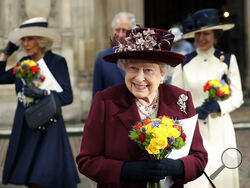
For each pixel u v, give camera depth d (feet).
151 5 116.67
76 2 81.25
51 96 32.27
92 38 81.82
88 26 81.61
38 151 32.40
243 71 103.14
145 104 19.08
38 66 33.63
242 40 103.35
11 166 32.53
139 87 18.31
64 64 34.50
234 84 31.09
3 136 69.10
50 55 34.45
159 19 116.98
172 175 17.79
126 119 18.42
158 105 19.04
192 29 31.17
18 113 33.47
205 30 30.68
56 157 32.40
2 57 36.42
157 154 17.47
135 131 17.42
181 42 58.08
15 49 36.73
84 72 81.56
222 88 29.30
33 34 34.14
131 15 35.78
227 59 31.19
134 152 18.15
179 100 19.03
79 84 81.46
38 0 80.07
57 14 81.46
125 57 18.07
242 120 73.97
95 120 18.67
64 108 79.05
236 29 103.40
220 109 29.58
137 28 18.47
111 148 18.35
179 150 18.35
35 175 31.48
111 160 18.13
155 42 18.11
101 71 34.88
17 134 32.78
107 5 84.07
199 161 18.65
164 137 16.87
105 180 17.89
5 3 79.41
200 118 29.43
